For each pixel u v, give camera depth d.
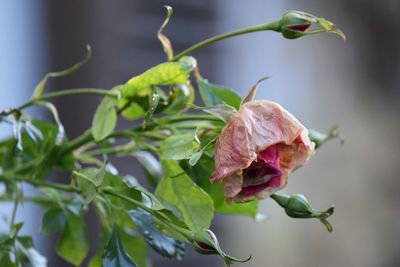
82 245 1.02
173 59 0.91
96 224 1.57
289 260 2.17
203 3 1.92
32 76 1.71
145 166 1.01
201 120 0.92
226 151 0.84
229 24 1.99
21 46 1.74
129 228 1.02
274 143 0.84
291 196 0.87
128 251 0.99
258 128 0.84
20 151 0.94
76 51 1.69
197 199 0.91
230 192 0.84
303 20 0.89
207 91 0.94
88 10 1.70
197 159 0.85
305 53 2.18
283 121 0.84
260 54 2.09
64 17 1.70
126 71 1.75
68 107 1.66
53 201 1.01
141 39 1.79
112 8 1.73
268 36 2.10
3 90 1.76
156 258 1.83
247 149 0.84
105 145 1.01
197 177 0.95
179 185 0.91
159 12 1.82
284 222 2.18
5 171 0.99
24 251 0.97
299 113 2.19
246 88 2.06
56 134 0.97
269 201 2.19
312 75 2.20
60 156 0.98
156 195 0.91
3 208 1.66
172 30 1.86
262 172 0.85
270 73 2.13
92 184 0.89
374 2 2.19
